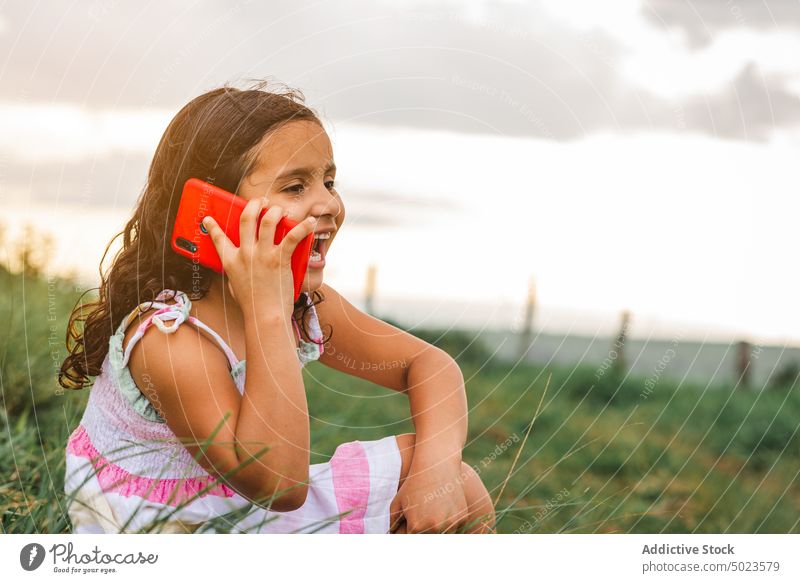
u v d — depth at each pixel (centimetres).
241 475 140
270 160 153
